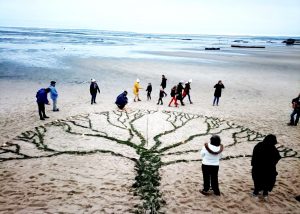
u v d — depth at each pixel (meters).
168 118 13.91
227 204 6.14
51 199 6.07
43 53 46.69
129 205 5.94
